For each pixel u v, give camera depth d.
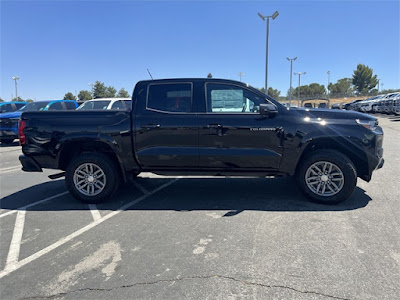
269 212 4.48
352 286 2.68
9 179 7.13
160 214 4.52
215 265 3.07
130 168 5.00
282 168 4.76
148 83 4.97
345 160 4.54
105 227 4.09
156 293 2.66
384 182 5.88
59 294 2.69
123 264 3.14
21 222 4.35
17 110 14.02
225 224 4.08
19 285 2.84
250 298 2.56
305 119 4.63
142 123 4.84
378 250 3.28
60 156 5.04
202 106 4.82
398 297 2.52
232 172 4.88
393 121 19.84
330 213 4.38
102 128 4.89
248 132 4.67
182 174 5.00
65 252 3.44
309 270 2.94
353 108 35.31
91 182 5.03
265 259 3.16
